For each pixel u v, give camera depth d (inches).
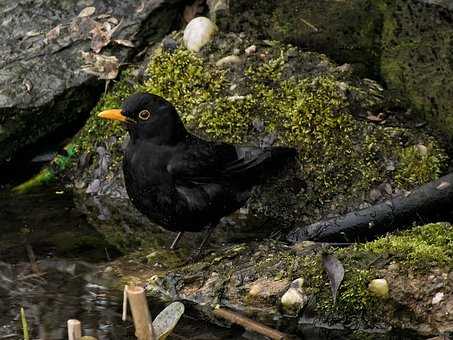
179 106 473.4
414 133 445.7
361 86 463.2
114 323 355.3
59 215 452.8
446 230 385.4
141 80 491.8
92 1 520.7
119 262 405.1
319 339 349.7
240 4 488.7
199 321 358.9
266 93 461.4
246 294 366.9
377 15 465.7
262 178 423.5
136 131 397.7
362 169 436.8
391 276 358.0
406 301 353.4
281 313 361.1
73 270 398.3
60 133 506.9
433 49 447.2
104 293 378.9
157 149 395.2
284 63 470.9
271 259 379.2
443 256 363.3
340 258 368.5
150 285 381.1
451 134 444.8
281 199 440.5
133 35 508.4
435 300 352.2
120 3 518.3
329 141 444.1
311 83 459.2
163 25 514.9
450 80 442.9
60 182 487.8
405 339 347.9
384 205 407.8
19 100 487.8
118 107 489.4
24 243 423.5
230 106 460.8
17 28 514.9
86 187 478.9
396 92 460.4
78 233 433.4
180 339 346.0
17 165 501.7
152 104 395.9
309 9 479.5
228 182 400.8
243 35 488.4
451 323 348.2
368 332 353.1
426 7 447.2
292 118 451.2
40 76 497.0
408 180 432.5
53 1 522.0
